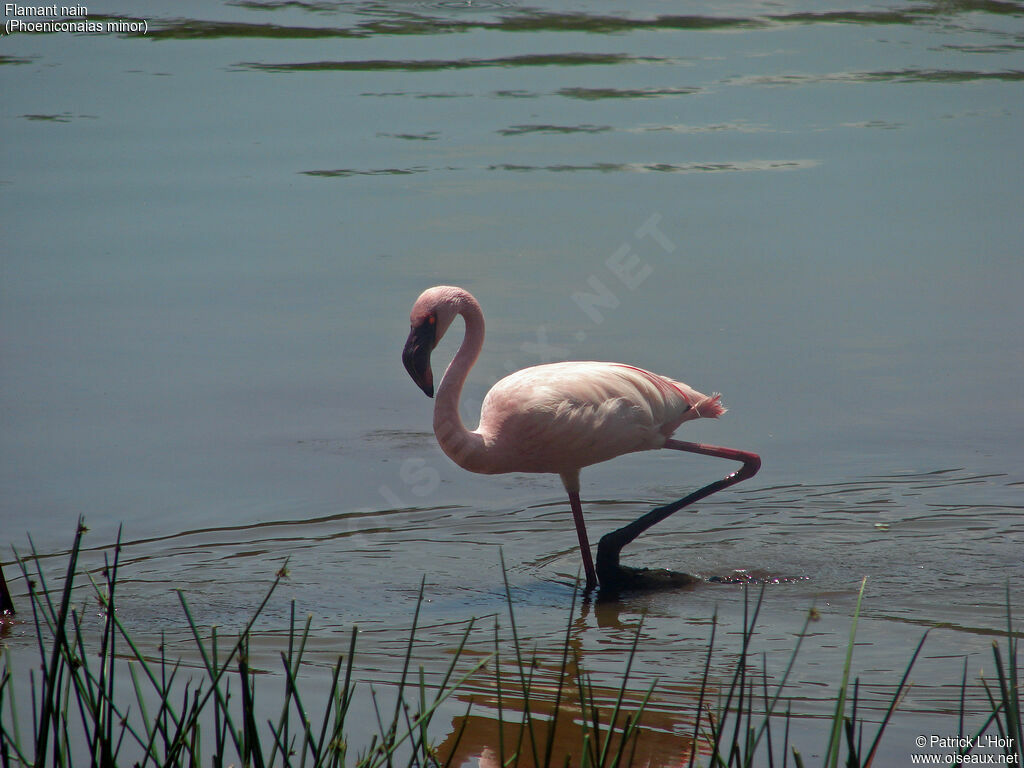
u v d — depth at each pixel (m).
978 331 13.36
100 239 15.91
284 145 19.59
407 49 24.94
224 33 25.59
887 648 7.52
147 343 13.07
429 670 7.23
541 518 10.07
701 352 12.88
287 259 15.36
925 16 28.16
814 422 11.46
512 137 20.12
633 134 20.33
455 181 18.16
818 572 8.85
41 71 22.92
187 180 18.02
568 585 8.79
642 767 6.02
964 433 11.17
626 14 28.00
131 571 8.76
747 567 9.01
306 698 6.77
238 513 9.80
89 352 12.85
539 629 7.95
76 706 6.57
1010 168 18.86
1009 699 5.09
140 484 10.22
